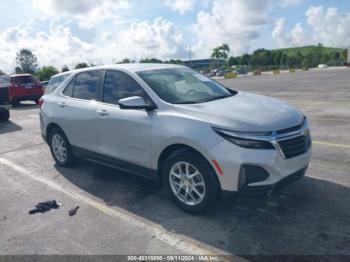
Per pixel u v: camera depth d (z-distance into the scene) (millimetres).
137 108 3941
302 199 4062
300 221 3562
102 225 3719
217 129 3432
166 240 3355
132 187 4789
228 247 3178
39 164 6148
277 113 3729
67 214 4031
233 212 3830
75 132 5211
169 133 3732
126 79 4516
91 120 4801
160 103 4008
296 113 3936
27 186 5039
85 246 3320
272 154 3326
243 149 3316
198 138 3492
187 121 3650
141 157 4188
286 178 3479
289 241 3215
